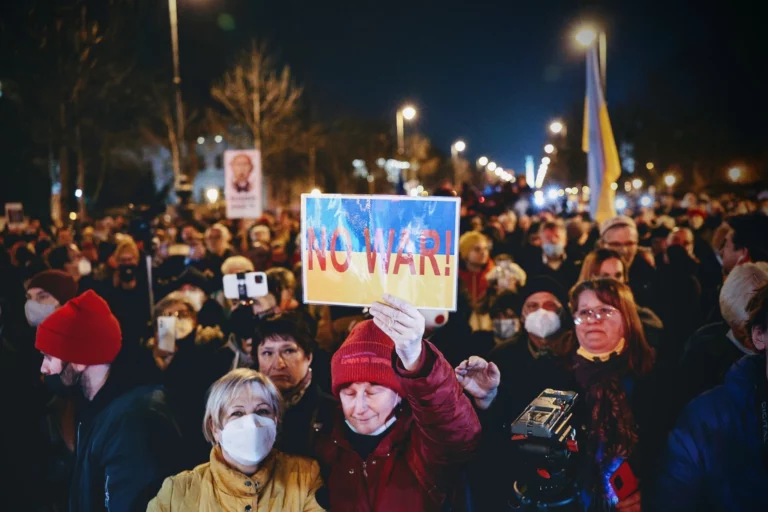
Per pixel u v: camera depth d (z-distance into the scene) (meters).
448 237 2.75
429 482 2.95
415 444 2.98
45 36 21.14
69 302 3.68
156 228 11.59
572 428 2.84
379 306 2.60
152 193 8.01
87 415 3.66
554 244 8.21
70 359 3.58
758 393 3.24
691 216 13.19
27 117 24.34
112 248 9.85
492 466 3.16
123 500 3.34
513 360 4.25
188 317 4.78
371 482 3.00
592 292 3.89
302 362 3.84
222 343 4.79
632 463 3.64
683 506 3.34
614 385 3.80
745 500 3.21
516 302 4.73
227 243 10.08
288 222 15.88
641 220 12.34
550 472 2.69
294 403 3.75
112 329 3.68
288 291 6.20
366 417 3.04
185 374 4.54
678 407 3.84
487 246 6.96
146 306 6.55
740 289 3.81
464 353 4.55
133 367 3.86
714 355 4.01
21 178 30.41
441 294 2.76
